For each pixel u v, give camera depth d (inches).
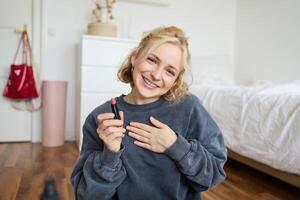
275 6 113.1
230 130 73.0
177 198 29.2
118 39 96.3
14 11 104.9
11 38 105.1
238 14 133.9
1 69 105.0
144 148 28.6
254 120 65.9
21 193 58.7
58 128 102.3
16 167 75.9
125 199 29.3
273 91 70.7
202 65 114.3
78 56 104.6
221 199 59.6
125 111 30.3
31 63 105.4
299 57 102.0
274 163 59.9
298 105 57.1
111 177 26.7
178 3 123.8
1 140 107.3
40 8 106.0
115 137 25.9
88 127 31.0
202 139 29.9
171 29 30.9
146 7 118.6
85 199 27.4
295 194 63.3
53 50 108.7
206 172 27.7
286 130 57.7
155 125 28.8
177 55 29.3
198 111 30.7
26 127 109.6
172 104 30.9
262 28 120.1
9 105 107.0
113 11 113.9
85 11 110.3
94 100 95.6
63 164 79.6
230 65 120.0
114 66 96.7
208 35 130.7
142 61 29.6
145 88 29.9
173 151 27.1
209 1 129.6
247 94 72.2
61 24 108.4
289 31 106.8
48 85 99.2
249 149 66.3
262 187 67.4
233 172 79.0
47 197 14.6
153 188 29.0
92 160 28.0
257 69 123.0
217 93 83.4
